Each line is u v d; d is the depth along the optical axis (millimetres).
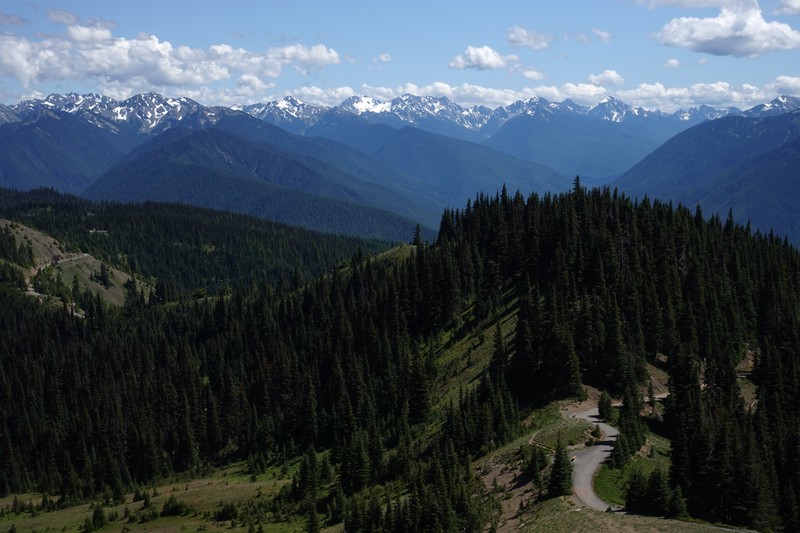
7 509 180500
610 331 144625
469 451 133750
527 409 142500
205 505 153750
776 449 114188
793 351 157625
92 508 167500
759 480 95812
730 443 100312
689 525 84562
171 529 144000
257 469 180375
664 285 173375
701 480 99562
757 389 145875
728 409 127438
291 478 167250
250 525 136750
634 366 145250
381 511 114875
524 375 154125
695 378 134250
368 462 144625
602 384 145625
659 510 91500
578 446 115750
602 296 168500
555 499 98625
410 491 123562
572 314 159375
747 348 172375
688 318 160375
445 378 182250
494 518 101688
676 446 102062
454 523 102000
